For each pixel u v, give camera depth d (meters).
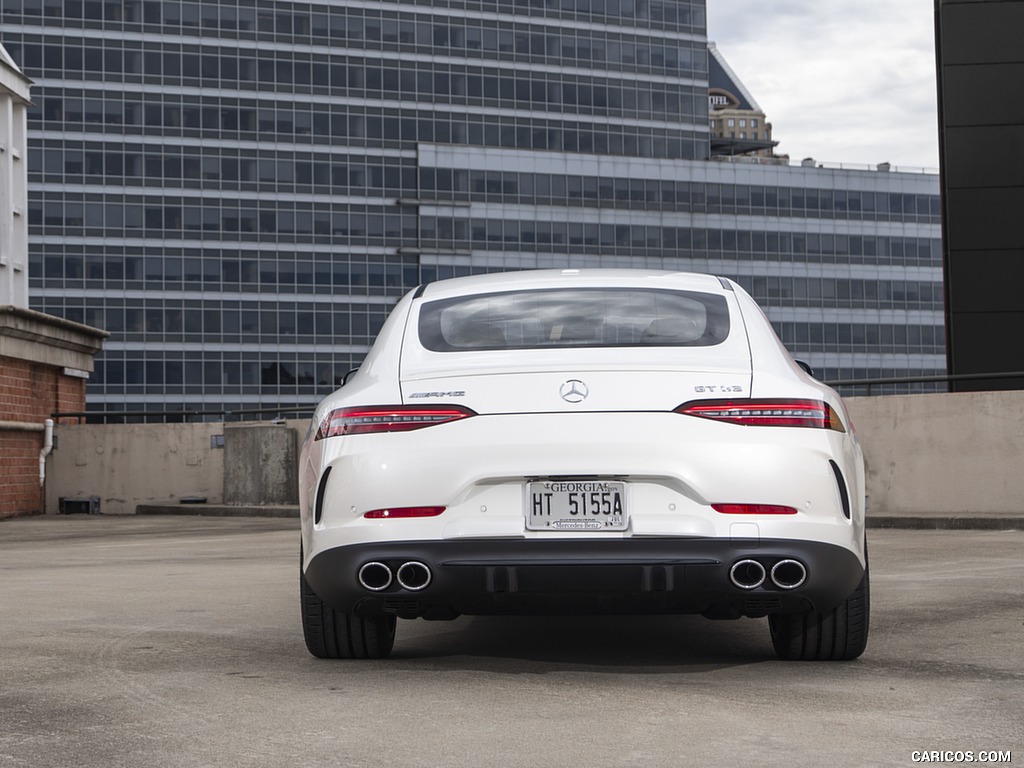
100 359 79.06
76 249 78.94
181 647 5.00
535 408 4.05
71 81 79.19
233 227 81.75
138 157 80.19
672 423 4.02
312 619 4.56
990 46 20.30
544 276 5.01
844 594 4.16
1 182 19.55
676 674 4.30
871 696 3.87
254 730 3.45
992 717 3.56
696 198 91.62
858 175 95.81
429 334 4.57
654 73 93.88
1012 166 20.16
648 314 4.58
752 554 3.94
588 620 5.77
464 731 3.41
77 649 4.95
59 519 18.05
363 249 84.25
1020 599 6.30
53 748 3.26
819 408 4.12
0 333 17.86
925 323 96.81
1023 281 20.05
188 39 81.44
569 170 88.75
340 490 4.12
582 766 3.04
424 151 85.75
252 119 82.50
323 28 84.31
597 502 3.98
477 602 4.11
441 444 4.05
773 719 3.54
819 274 94.44
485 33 88.81
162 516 18.30
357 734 3.39
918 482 13.23
